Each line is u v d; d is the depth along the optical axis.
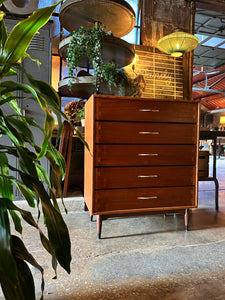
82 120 2.49
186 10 2.79
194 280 1.17
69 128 2.24
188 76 2.73
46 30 2.32
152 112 1.76
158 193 1.80
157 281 1.15
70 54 1.99
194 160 1.87
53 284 1.11
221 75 12.06
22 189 0.67
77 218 2.12
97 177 1.68
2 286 0.38
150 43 2.65
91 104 1.71
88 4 1.88
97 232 1.70
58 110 0.52
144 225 1.99
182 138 1.84
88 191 1.85
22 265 0.47
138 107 1.73
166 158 1.81
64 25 2.26
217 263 1.34
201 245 1.59
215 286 1.12
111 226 1.96
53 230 0.47
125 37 2.99
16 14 2.23
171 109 1.80
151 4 2.65
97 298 1.01
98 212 1.68
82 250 1.49
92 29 1.92
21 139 0.59
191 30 2.80
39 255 1.41
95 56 1.92
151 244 1.60
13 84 0.53
